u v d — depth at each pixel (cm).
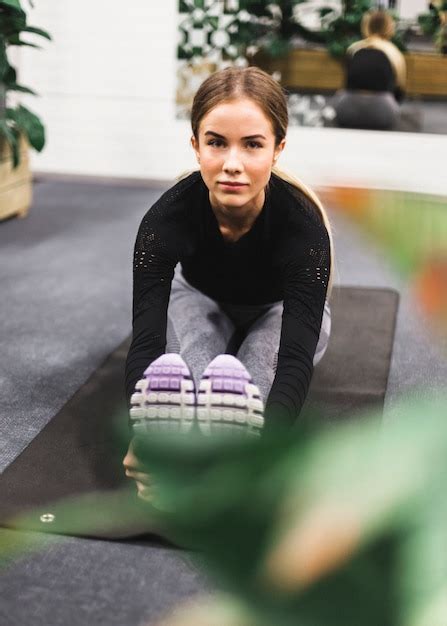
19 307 244
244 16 415
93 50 414
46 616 98
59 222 358
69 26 410
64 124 430
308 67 420
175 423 109
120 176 437
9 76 326
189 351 138
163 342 129
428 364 201
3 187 341
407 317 238
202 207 134
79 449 149
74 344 214
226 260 142
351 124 414
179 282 163
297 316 126
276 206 132
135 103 423
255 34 419
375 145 411
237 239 137
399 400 176
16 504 128
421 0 409
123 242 328
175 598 103
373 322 229
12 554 113
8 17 311
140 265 132
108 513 125
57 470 140
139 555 114
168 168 432
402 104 420
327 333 156
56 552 114
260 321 152
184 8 415
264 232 134
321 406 169
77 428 159
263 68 423
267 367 136
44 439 153
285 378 120
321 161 418
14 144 323
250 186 119
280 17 415
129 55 414
